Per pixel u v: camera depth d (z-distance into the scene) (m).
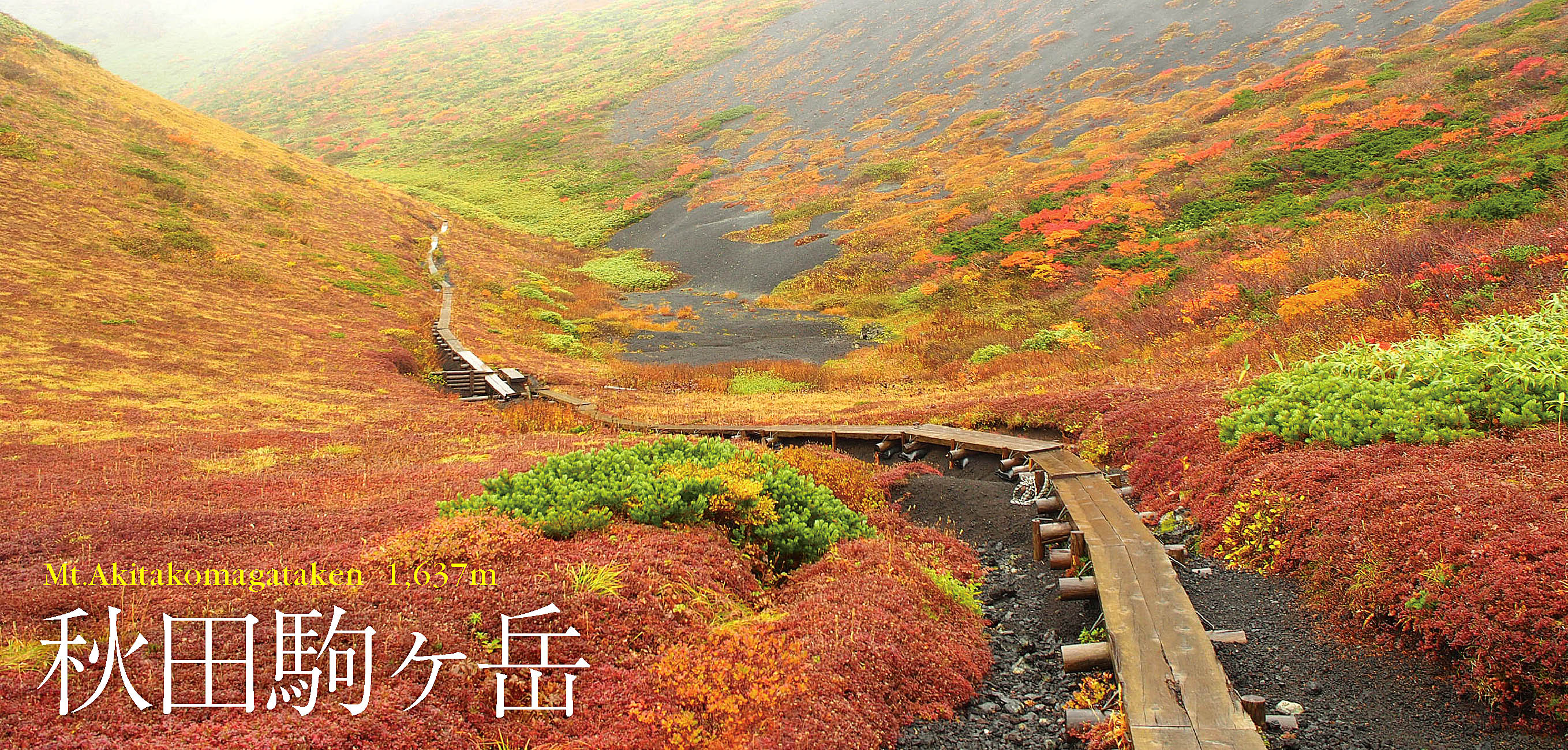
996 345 21.67
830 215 48.56
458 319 29.34
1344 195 28.17
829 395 19.11
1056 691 4.81
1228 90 50.47
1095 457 9.99
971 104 65.19
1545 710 3.84
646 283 42.53
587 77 102.06
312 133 92.56
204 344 20.44
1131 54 64.44
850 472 9.83
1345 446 7.22
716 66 95.75
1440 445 6.77
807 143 66.69
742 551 6.51
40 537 6.06
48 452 9.91
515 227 55.44
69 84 41.31
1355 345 10.09
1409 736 4.03
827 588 5.71
